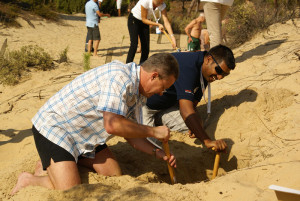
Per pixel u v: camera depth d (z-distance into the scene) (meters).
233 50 7.26
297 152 3.15
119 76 2.78
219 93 5.03
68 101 3.00
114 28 15.44
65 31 13.35
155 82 2.81
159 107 4.19
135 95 2.90
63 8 18.94
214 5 5.98
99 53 10.09
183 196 2.73
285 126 3.81
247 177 2.97
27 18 13.27
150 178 3.50
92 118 2.99
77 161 3.21
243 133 4.05
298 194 2.21
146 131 2.86
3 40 10.40
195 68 3.71
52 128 3.01
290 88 4.50
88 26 9.39
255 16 7.98
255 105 4.26
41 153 3.05
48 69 7.46
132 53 6.70
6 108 5.62
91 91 2.92
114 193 2.75
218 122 4.30
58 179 2.94
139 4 6.38
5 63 7.09
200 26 7.78
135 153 3.93
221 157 3.95
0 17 12.23
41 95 5.97
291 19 7.73
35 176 3.16
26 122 5.12
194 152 4.04
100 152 3.28
